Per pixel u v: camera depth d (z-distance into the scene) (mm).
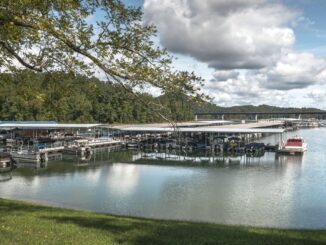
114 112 90625
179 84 9625
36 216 13570
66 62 10438
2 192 31469
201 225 14836
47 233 10008
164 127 74125
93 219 13695
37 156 49156
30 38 10102
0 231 9875
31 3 9422
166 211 26109
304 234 13430
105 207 27078
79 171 42875
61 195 30734
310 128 173375
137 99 10016
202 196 30703
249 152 62344
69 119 86500
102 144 68312
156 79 9602
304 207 27344
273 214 25500
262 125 97688
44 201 28547
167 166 46906
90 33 10133
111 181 36812
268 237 11875
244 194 31453
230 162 50875
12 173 41125
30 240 9062
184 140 72375
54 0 9875
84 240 9414
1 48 11336
